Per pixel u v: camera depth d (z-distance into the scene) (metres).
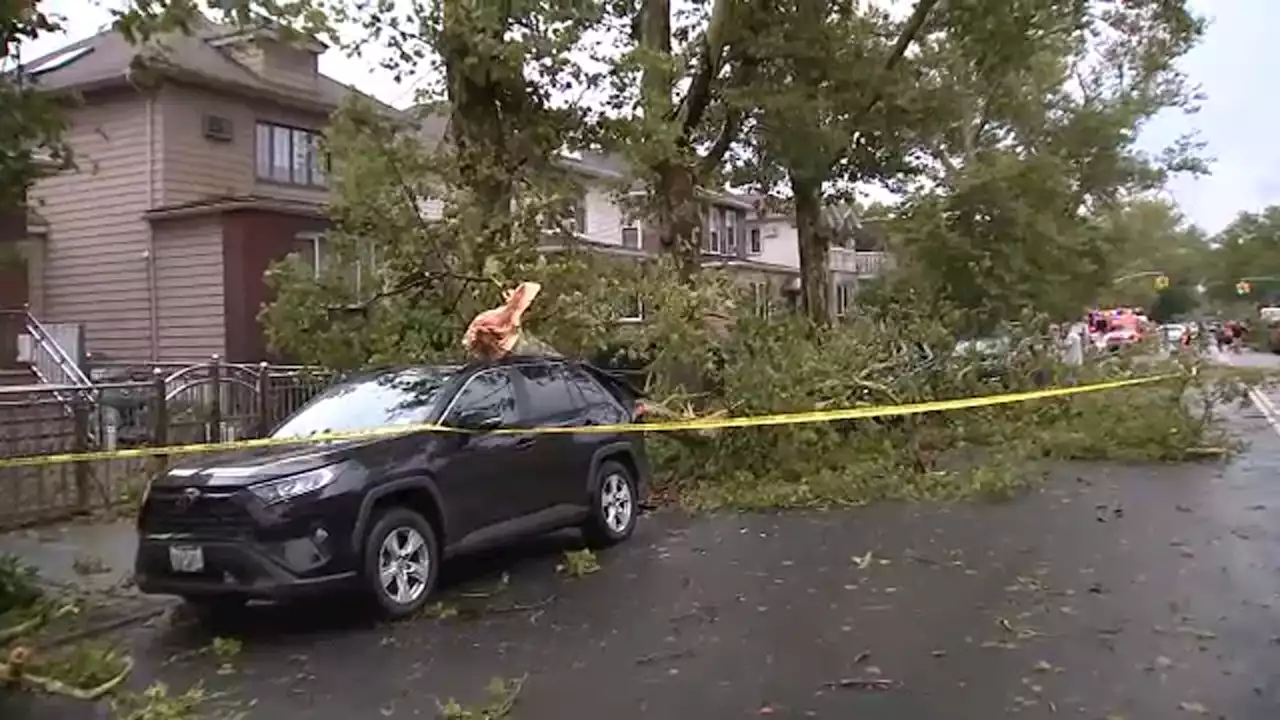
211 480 7.20
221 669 6.58
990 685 5.80
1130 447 15.45
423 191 13.64
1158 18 23.67
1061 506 11.52
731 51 20.67
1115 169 34.94
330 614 7.88
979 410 16.89
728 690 5.85
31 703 6.00
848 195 26.03
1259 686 5.68
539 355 10.48
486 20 13.41
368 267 13.72
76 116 23.56
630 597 8.07
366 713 5.69
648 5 19.02
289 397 14.74
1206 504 11.34
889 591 7.97
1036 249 23.73
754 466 13.26
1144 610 7.23
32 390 12.19
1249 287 87.44
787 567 8.94
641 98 15.33
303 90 26.92
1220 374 17.45
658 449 13.25
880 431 14.28
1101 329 42.22
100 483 12.33
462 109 14.30
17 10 7.20
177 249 23.83
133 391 13.16
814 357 14.02
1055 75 31.88
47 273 25.33
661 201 18.00
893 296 22.81
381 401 8.52
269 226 23.36
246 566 7.04
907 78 22.77
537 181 14.49
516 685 6.01
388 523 7.59
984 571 8.52
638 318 14.09
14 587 7.76
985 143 33.94
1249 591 7.65
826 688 5.83
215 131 25.06
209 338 23.48
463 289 13.39
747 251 48.59
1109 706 5.44
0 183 7.68
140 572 7.39
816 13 20.45
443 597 8.23
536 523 9.05
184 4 9.16
